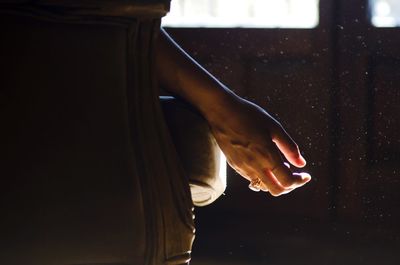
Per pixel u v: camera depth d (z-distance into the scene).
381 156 4.02
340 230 4.01
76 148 1.44
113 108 1.46
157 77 1.52
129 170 1.47
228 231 4.10
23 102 1.41
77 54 1.43
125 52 1.46
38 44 1.41
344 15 4.09
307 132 4.12
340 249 3.77
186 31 4.32
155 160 1.49
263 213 4.25
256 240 3.96
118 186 1.46
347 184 4.06
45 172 1.42
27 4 1.41
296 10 4.42
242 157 1.58
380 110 4.04
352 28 4.08
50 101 1.42
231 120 1.57
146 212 1.48
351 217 4.06
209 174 1.58
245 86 4.24
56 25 1.42
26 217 1.42
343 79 4.10
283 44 4.18
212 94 1.57
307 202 4.15
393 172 4.00
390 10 5.01
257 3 4.53
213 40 4.29
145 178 1.48
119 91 1.46
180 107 1.57
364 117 4.05
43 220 1.43
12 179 1.42
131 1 1.44
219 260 3.66
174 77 1.56
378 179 4.02
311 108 4.12
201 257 3.70
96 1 1.43
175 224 1.51
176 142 1.55
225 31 4.26
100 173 1.45
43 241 1.43
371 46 4.06
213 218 4.29
